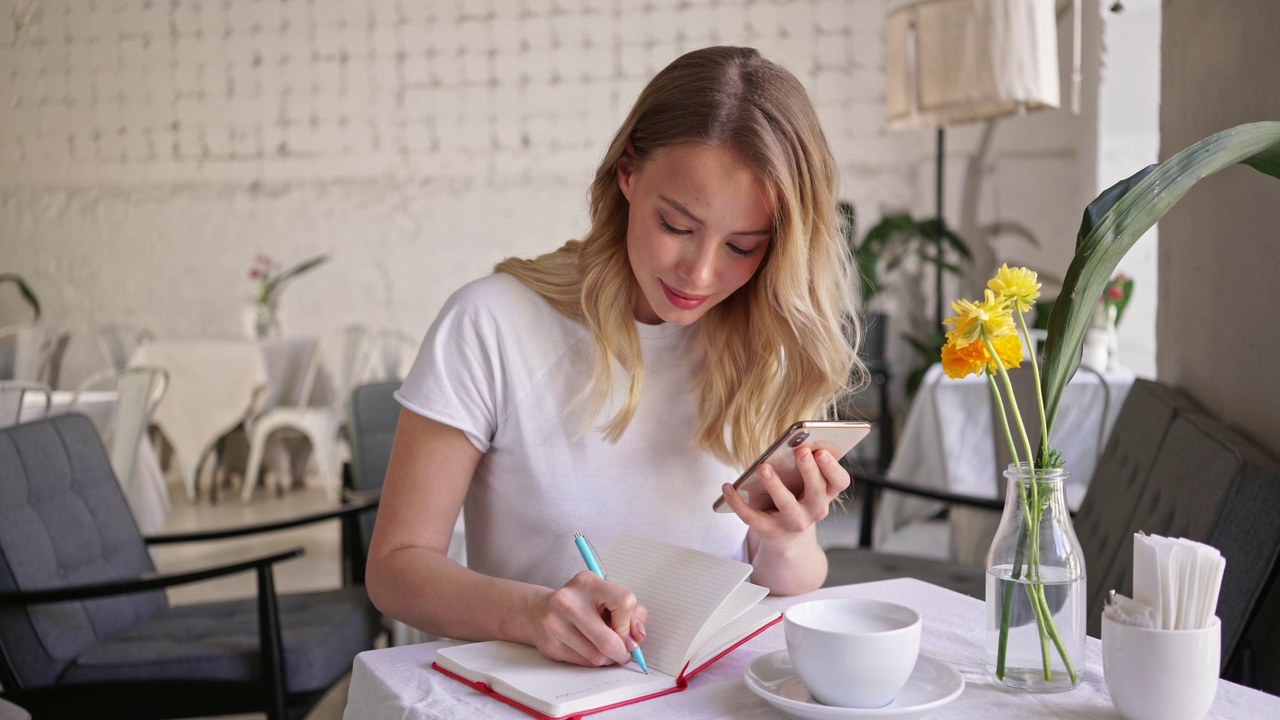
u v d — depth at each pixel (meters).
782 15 5.57
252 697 1.80
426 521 1.15
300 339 5.40
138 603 2.07
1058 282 4.60
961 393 3.14
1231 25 1.65
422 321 5.95
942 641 1.04
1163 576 0.82
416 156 5.90
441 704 0.89
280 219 5.98
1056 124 4.56
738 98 1.04
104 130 6.02
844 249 1.19
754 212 1.04
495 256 5.90
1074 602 0.90
